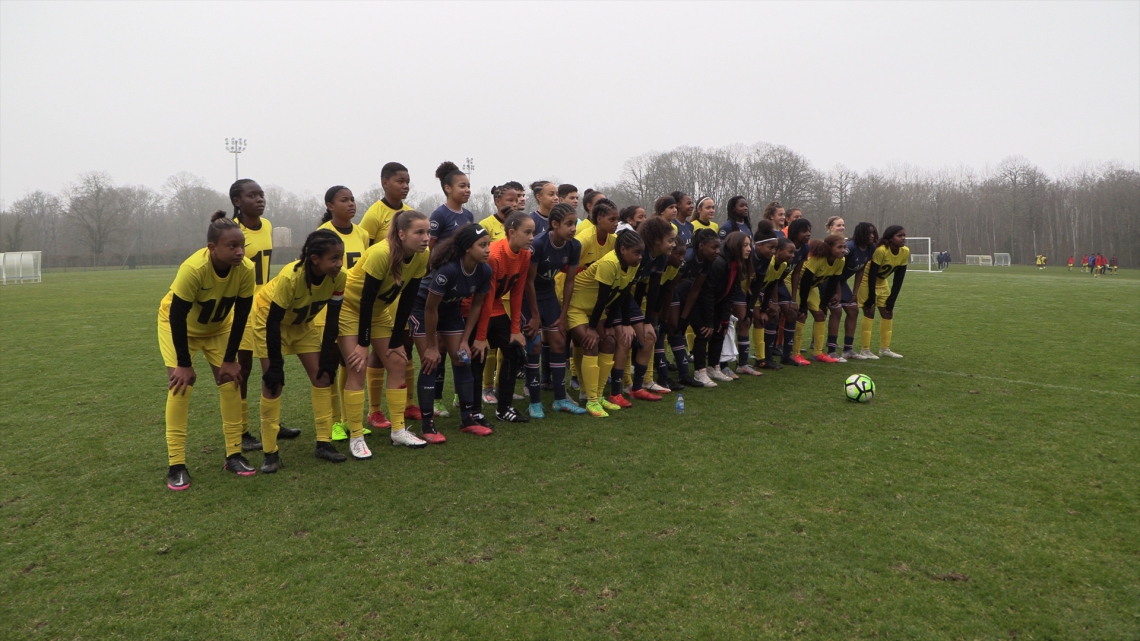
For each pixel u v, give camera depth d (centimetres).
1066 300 1702
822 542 325
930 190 7694
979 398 627
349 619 262
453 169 591
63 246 8281
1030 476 414
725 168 6669
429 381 499
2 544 331
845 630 253
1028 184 6956
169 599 279
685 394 663
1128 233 6150
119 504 382
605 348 593
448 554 316
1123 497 379
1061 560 307
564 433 523
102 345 1057
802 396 643
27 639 251
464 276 489
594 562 306
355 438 466
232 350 421
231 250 381
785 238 806
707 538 329
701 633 251
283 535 338
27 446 499
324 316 479
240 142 5072
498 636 250
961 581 288
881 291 871
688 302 672
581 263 626
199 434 536
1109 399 622
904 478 412
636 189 6788
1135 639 246
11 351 992
